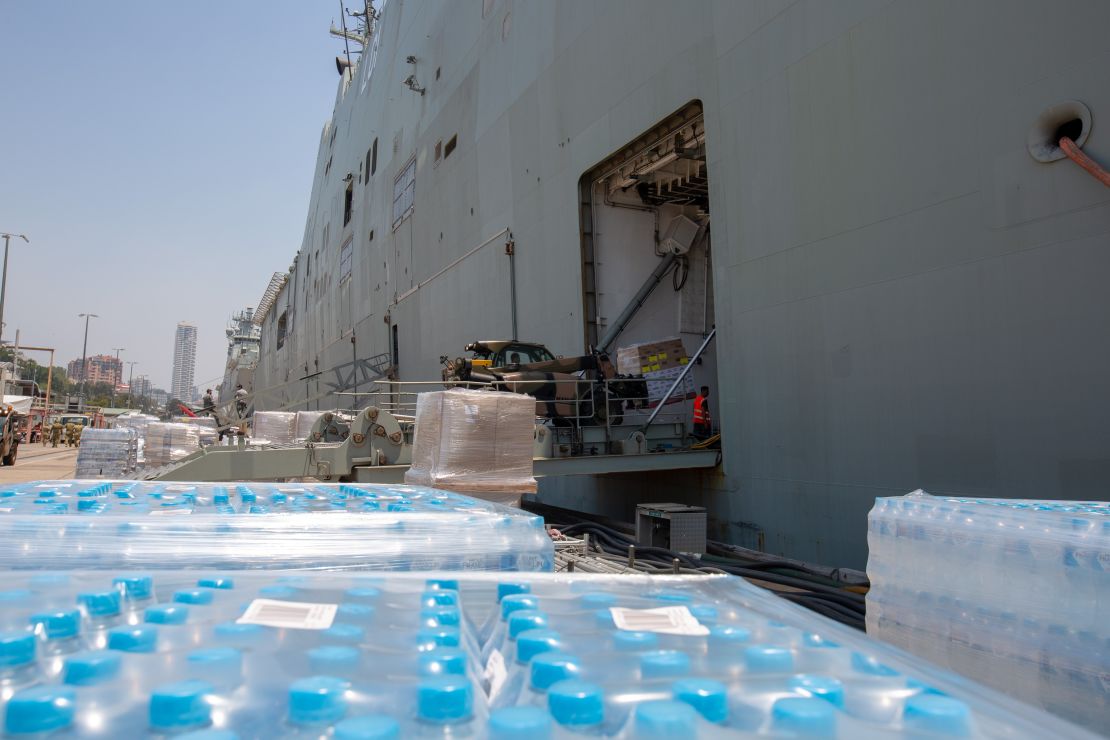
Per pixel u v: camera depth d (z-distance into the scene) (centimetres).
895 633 241
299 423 1280
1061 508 232
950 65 672
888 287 729
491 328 1579
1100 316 557
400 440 819
